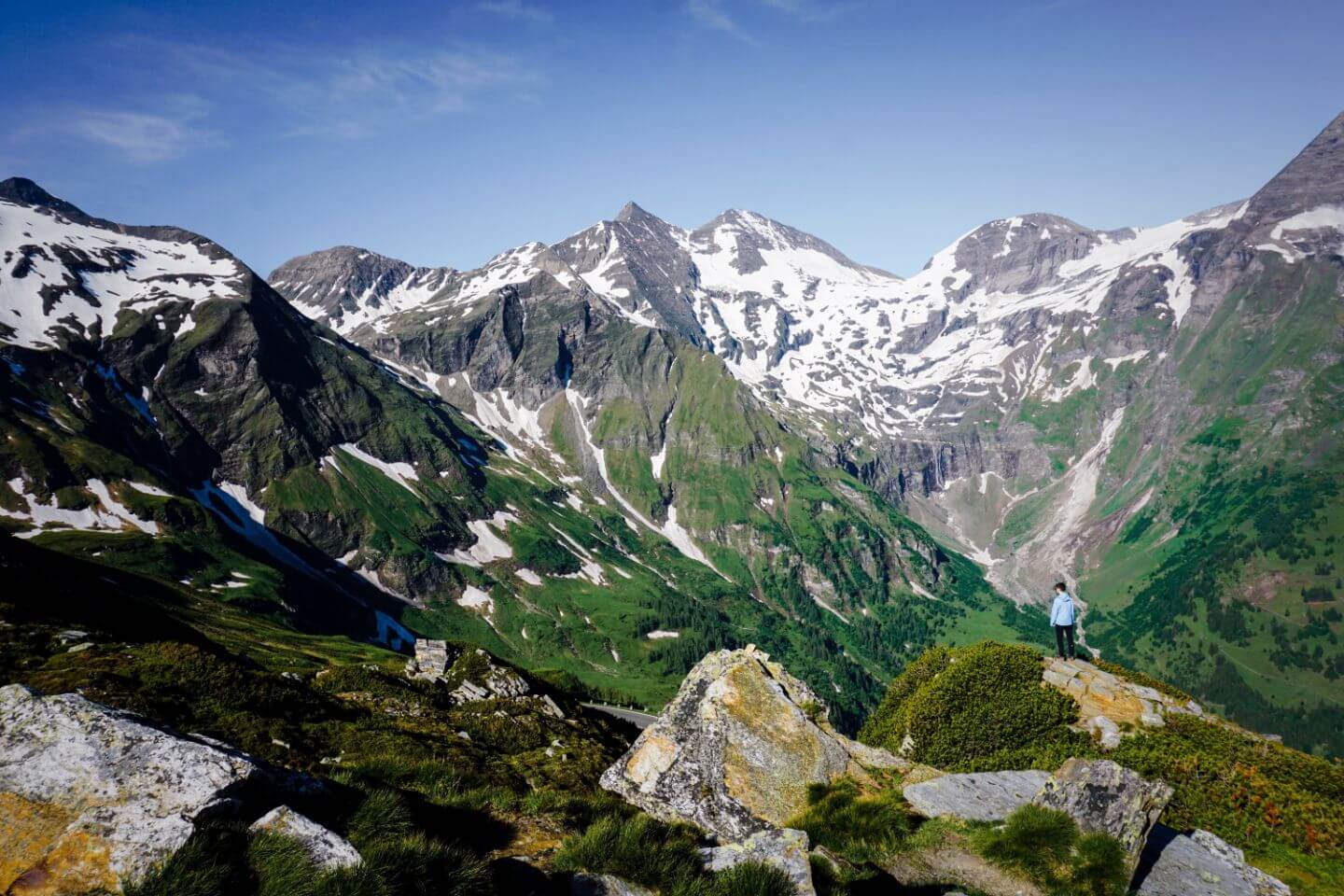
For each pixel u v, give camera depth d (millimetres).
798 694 29156
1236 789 26516
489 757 38594
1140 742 29062
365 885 11836
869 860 19469
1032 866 19047
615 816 18641
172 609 154625
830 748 25609
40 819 12062
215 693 32562
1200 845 21500
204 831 12211
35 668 31188
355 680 53000
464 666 63688
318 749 31125
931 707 32219
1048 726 30250
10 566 55031
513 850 16797
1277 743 30469
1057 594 37500
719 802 23719
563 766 41000
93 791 12531
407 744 34188
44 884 11141
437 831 17062
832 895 15969
